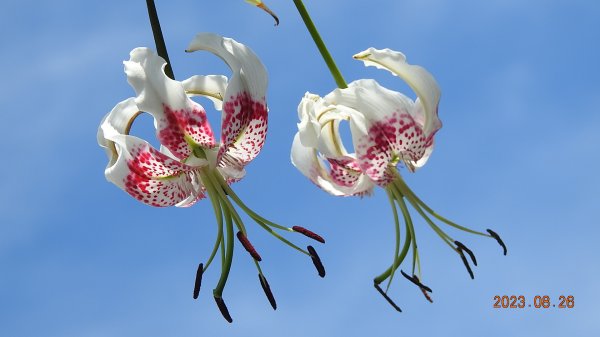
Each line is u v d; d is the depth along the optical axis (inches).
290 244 34.8
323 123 35.8
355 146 35.2
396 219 36.6
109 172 33.7
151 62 33.2
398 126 34.9
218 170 34.8
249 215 34.9
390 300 36.3
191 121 33.7
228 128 33.6
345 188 36.8
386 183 35.9
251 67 33.6
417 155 35.3
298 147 36.9
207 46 33.7
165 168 34.0
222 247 34.9
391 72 35.2
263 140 34.4
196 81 34.5
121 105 33.8
